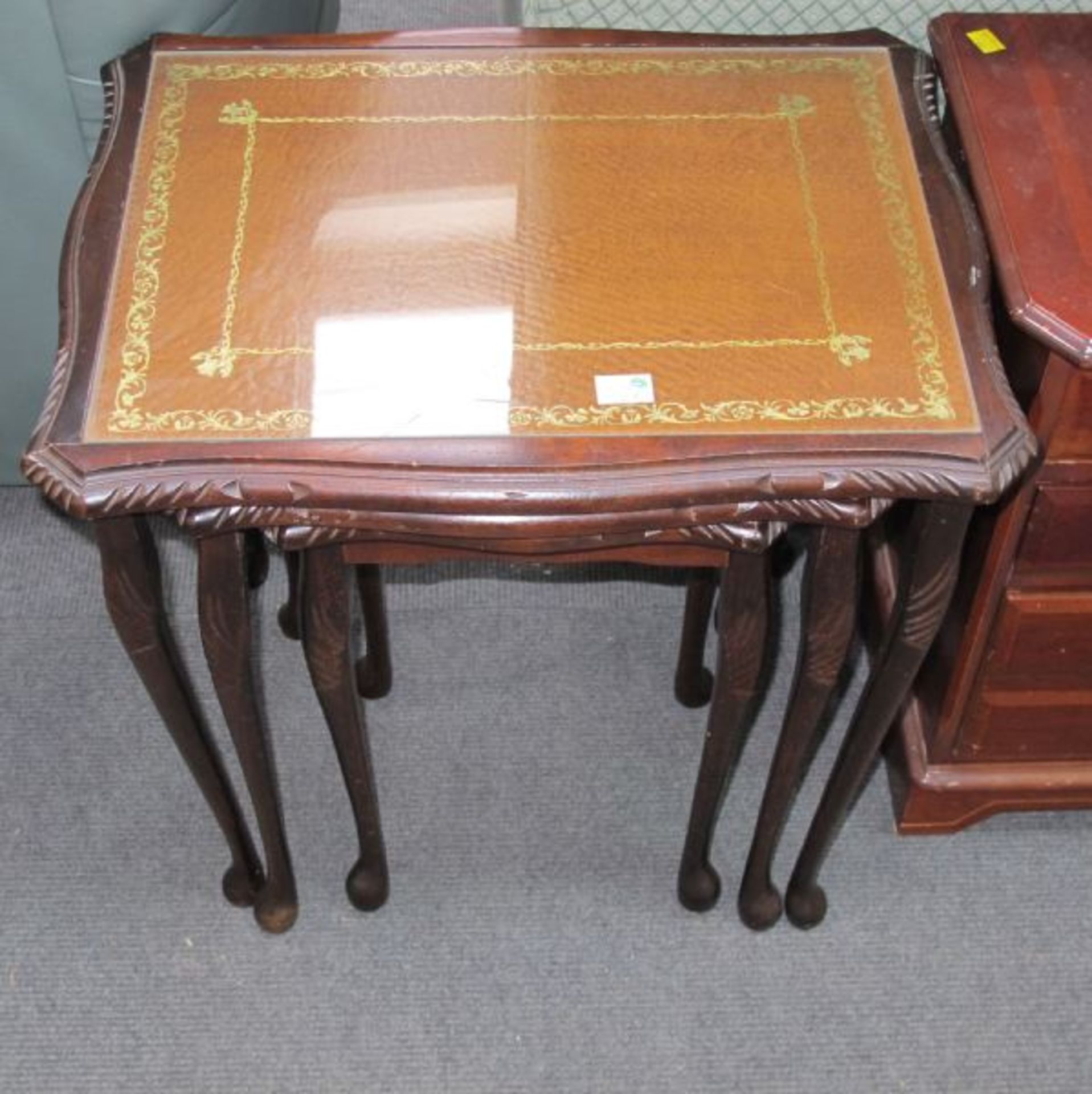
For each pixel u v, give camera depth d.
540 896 1.68
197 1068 1.56
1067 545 1.37
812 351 1.22
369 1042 1.58
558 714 1.82
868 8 1.55
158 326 1.23
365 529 1.17
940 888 1.69
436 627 1.88
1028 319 1.20
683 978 1.62
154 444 1.16
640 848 1.72
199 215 1.31
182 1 1.52
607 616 1.89
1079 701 1.53
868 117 1.40
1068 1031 1.59
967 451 1.16
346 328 1.23
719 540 1.20
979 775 1.62
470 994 1.61
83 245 1.28
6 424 1.87
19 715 1.80
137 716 1.80
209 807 1.66
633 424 1.17
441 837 1.72
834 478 1.15
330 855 1.71
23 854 1.70
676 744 1.79
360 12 2.46
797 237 1.30
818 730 1.77
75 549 1.94
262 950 1.64
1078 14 1.43
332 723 1.42
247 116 1.39
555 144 1.37
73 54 1.54
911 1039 1.59
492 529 1.17
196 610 1.89
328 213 1.31
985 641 1.48
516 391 1.19
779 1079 1.56
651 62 1.45
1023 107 1.35
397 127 1.38
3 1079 1.55
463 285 1.26
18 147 1.60
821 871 1.70
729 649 1.32
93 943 1.64
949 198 1.32
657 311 1.25
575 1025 1.59
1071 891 1.69
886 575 1.70
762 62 1.45
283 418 1.17
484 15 2.46
